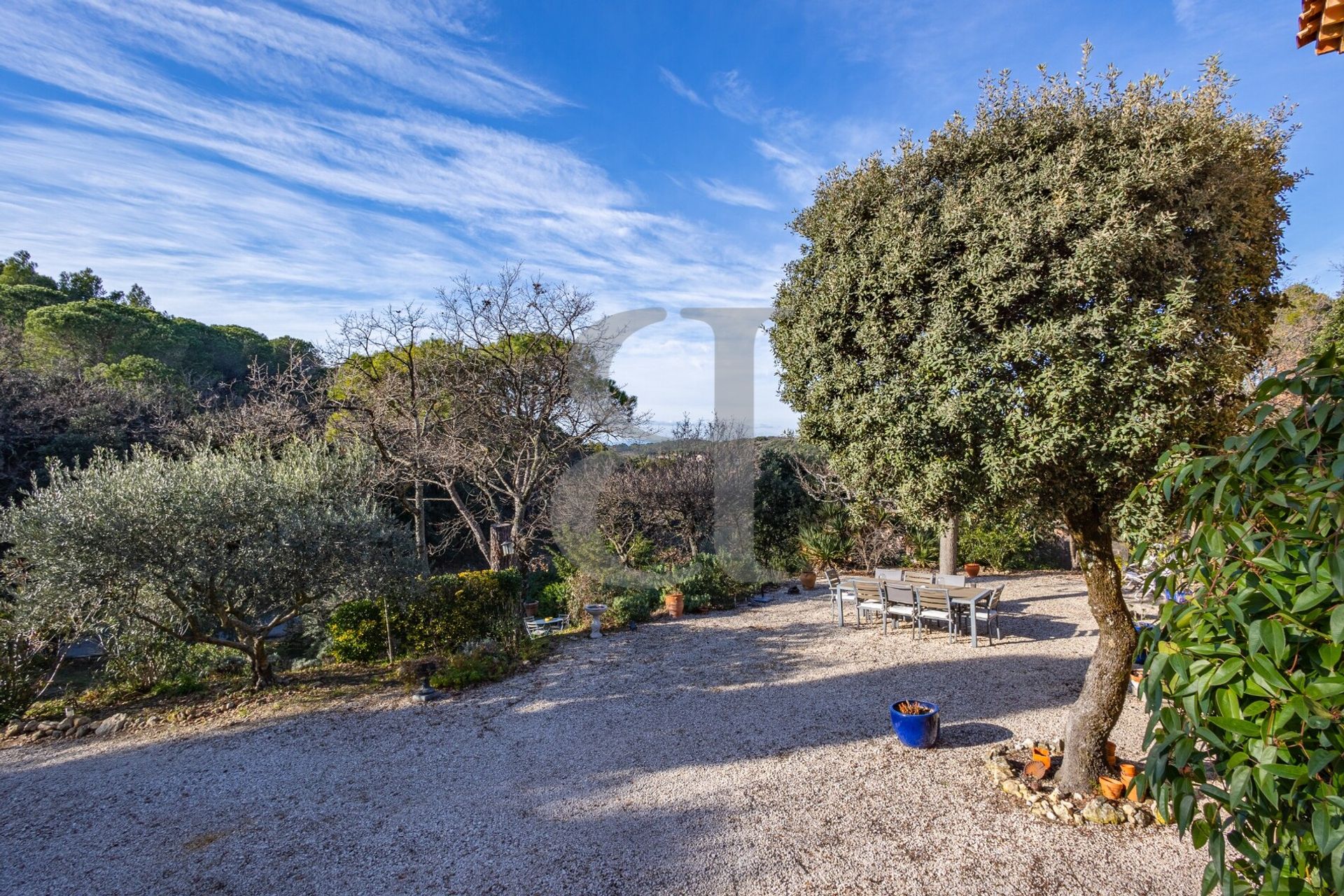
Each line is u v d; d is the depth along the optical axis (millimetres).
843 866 3473
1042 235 3049
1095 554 3939
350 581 6840
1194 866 3312
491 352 10008
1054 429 3020
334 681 7160
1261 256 3371
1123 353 2875
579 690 6691
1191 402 3059
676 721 5715
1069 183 3068
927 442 3396
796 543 13719
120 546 5742
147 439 14258
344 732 5703
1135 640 3945
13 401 13680
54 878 3607
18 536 5738
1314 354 1675
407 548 7418
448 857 3713
